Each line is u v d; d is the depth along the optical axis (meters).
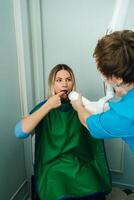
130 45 0.75
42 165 1.26
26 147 1.67
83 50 1.56
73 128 1.28
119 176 1.77
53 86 1.28
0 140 1.38
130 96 0.80
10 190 1.53
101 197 1.24
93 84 1.61
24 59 1.48
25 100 1.57
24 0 1.40
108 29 1.10
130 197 1.66
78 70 1.61
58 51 1.61
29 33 1.51
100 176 1.31
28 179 1.75
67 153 1.27
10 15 1.38
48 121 1.27
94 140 1.35
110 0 1.42
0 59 1.32
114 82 0.83
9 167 1.50
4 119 1.41
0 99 1.35
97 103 1.07
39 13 1.52
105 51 0.77
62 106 1.27
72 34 1.55
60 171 1.22
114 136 0.83
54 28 1.57
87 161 1.32
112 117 0.81
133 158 1.69
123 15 1.03
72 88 1.29
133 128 0.79
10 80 1.44
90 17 1.49
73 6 1.49
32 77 1.61
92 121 0.85
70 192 1.15
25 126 1.16
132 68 0.75
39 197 1.19
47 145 1.27
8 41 1.38
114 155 1.72
